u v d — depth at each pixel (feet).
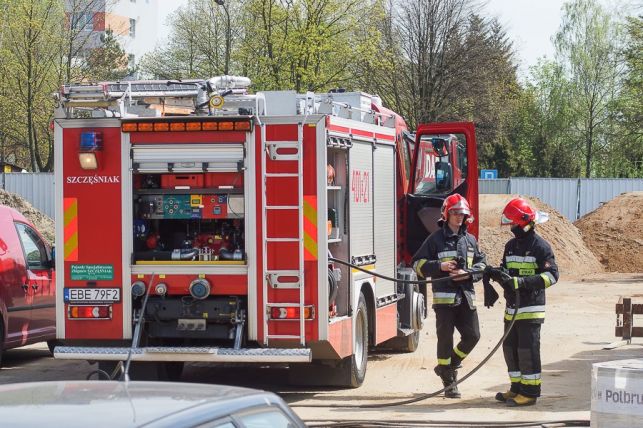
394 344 52.08
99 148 36.24
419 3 164.66
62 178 36.65
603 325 65.31
